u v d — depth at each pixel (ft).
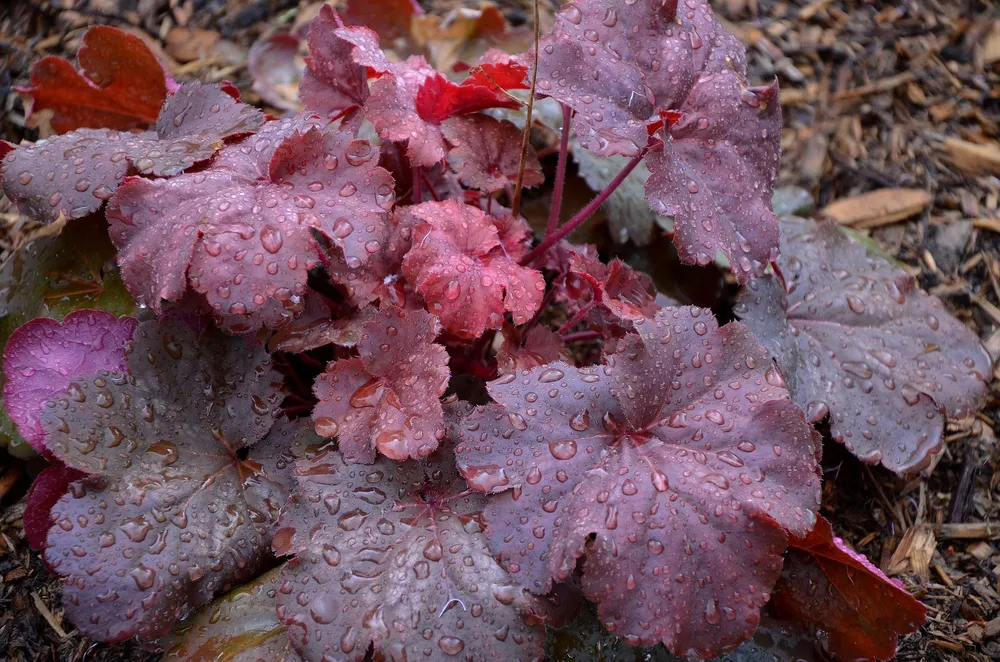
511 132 1.72
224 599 1.56
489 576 1.49
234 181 1.55
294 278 1.51
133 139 1.63
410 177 1.78
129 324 1.63
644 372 1.53
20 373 1.60
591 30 1.57
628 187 1.90
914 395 1.74
